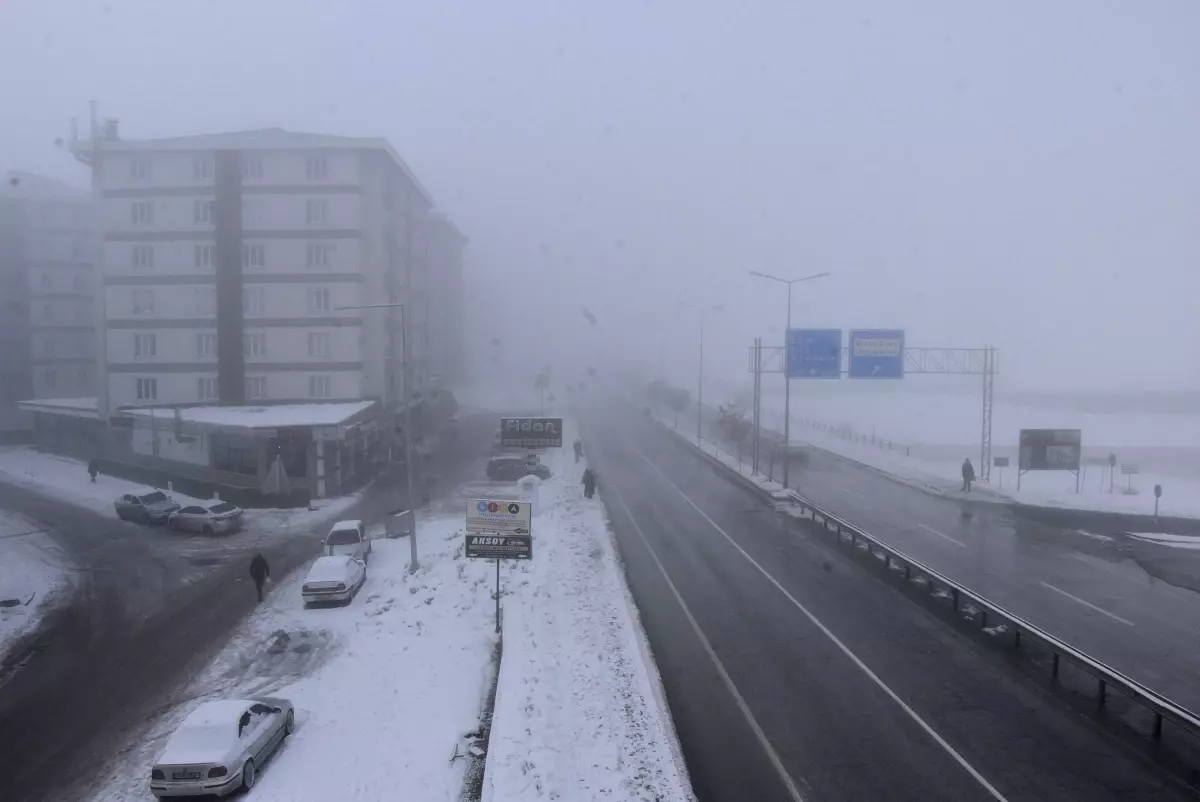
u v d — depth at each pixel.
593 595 24.00
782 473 51.12
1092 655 18.98
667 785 13.03
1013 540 32.38
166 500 39.84
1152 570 27.34
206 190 55.12
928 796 12.93
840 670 18.36
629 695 16.56
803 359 46.00
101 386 56.59
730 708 16.33
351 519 39.69
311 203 55.03
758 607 23.31
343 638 22.58
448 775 14.48
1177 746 14.63
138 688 19.48
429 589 26.17
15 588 28.27
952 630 21.22
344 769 14.95
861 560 29.16
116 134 56.59
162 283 55.53
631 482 49.34
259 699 16.44
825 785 13.29
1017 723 15.59
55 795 14.58
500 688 17.03
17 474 53.38
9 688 19.69
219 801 14.02
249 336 55.34
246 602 26.25
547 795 12.65
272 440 46.28
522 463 51.00
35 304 74.62
